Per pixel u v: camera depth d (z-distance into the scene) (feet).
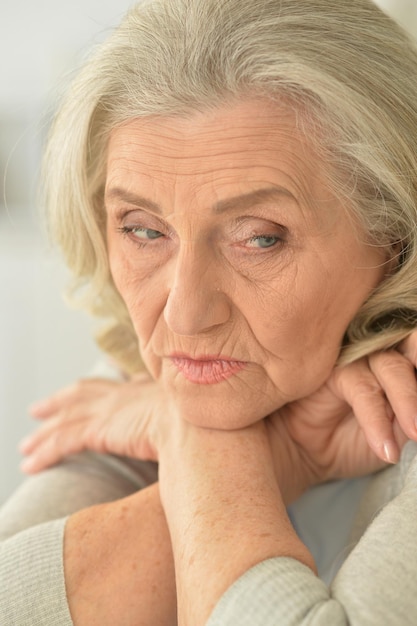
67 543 2.64
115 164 2.51
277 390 2.67
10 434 7.95
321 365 2.63
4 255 7.58
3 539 2.89
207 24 2.31
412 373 2.56
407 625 1.93
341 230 2.46
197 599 2.17
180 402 2.73
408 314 2.74
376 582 2.01
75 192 2.89
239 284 2.46
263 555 2.18
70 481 3.22
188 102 2.30
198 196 2.34
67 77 2.92
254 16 2.31
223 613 2.05
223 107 2.29
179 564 2.35
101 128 2.67
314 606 2.00
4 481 8.07
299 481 2.96
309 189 2.36
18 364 7.82
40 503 3.10
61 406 3.48
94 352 7.70
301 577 2.09
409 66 2.50
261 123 2.29
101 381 3.54
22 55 7.53
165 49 2.35
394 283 2.63
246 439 2.71
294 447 2.92
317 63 2.29
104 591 2.55
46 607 2.51
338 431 2.87
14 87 7.59
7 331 7.75
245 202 2.33
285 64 2.24
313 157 2.35
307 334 2.55
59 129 2.88
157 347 2.70
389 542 2.10
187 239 2.41
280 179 2.31
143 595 2.56
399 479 2.57
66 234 3.09
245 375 2.63
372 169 2.42
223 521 2.34
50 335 7.73
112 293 3.24
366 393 2.60
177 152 2.34
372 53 2.41
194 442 2.73
